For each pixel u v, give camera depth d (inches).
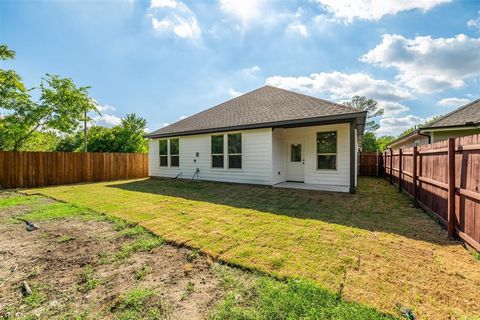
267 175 335.9
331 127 327.3
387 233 145.6
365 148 1180.5
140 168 544.7
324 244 128.1
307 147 350.3
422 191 208.2
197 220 175.9
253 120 346.0
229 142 376.8
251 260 109.2
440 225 160.4
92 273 101.3
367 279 92.4
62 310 78.4
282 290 85.4
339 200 247.6
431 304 77.6
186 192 305.4
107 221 177.3
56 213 199.2
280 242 131.3
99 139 738.2
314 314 72.7
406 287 87.2
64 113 505.0
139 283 93.2
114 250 124.6
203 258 113.7
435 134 362.3
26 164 378.9
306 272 98.0
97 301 82.4
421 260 109.0
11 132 459.2
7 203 242.8
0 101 427.2
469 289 85.9
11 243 135.2
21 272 102.9
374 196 268.8
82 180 444.8
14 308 79.7
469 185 123.1
